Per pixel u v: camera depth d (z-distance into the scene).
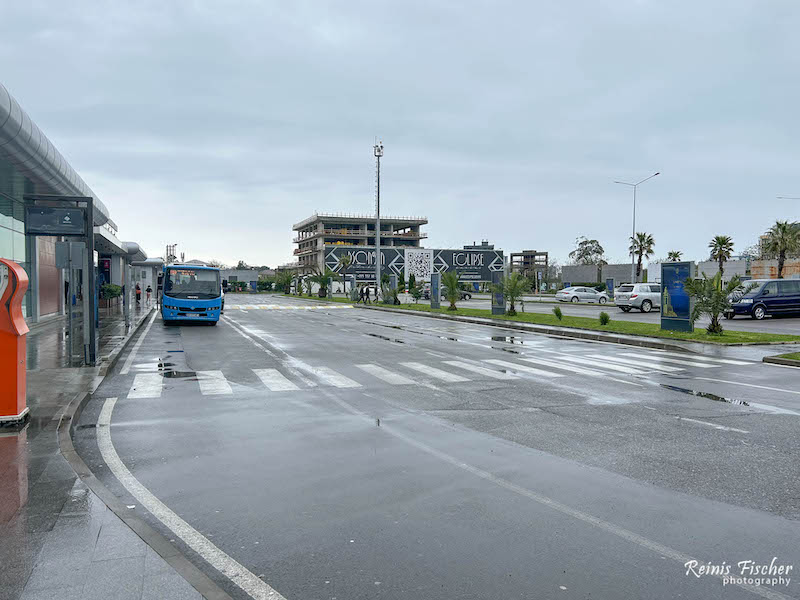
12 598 3.14
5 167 11.92
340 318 30.78
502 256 132.25
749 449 6.50
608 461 6.03
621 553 3.95
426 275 124.69
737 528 4.38
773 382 11.06
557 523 4.45
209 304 24.73
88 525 4.14
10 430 6.78
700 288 19.23
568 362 13.74
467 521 4.47
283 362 13.55
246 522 4.44
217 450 6.37
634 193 47.78
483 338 19.70
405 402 9.02
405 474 5.59
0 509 4.44
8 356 6.90
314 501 4.88
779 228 53.31
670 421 7.82
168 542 3.88
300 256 151.12
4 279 6.87
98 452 6.29
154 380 11.01
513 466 5.85
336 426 7.47
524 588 3.47
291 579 3.58
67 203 17.53
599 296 51.47
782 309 28.05
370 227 140.00
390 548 4.01
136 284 40.66
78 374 10.86
